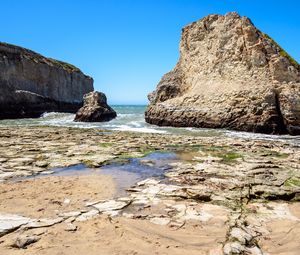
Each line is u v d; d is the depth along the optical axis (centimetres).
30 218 852
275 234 782
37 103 6494
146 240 741
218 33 4544
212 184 1194
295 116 3161
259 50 3838
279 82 3528
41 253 664
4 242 710
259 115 3350
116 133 3116
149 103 5469
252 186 1171
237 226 822
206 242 734
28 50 7444
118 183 1227
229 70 4103
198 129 3600
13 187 1153
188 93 4400
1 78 5969
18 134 2841
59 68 8206
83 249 689
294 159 1722
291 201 1054
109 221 842
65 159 1691
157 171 1439
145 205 972
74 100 9100
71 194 1076
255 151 2011
